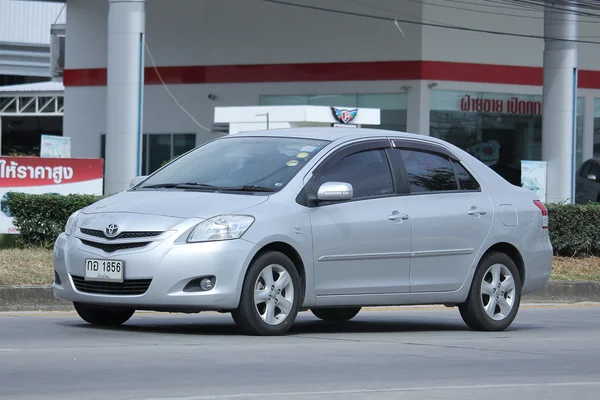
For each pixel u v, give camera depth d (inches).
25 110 4805.6
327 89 3880.4
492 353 959.6
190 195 997.2
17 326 1068.5
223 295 938.1
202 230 941.2
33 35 5905.5
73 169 1903.3
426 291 1096.2
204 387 709.9
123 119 2672.2
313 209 1009.5
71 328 1052.5
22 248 1743.4
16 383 710.5
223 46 4101.9
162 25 4227.4
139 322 1154.0
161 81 4229.8
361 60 3814.0
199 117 4158.5
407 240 1073.5
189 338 978.1
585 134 4069.9
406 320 1301.7
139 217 957.8
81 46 4424.2
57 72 4586.6
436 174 1133.7
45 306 1369.3
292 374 781.3
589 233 2069.4
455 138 3774.6
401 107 3757.4
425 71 3703.3
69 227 1015.0
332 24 3868.1
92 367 786.2
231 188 1016.9
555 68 3319.4
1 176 1827.0
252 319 964.0
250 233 953.5
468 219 1130.7
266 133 1112.2
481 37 3791.8
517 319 1386.6
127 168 2674.7
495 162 3836.1
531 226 1201.4
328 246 1011.3
